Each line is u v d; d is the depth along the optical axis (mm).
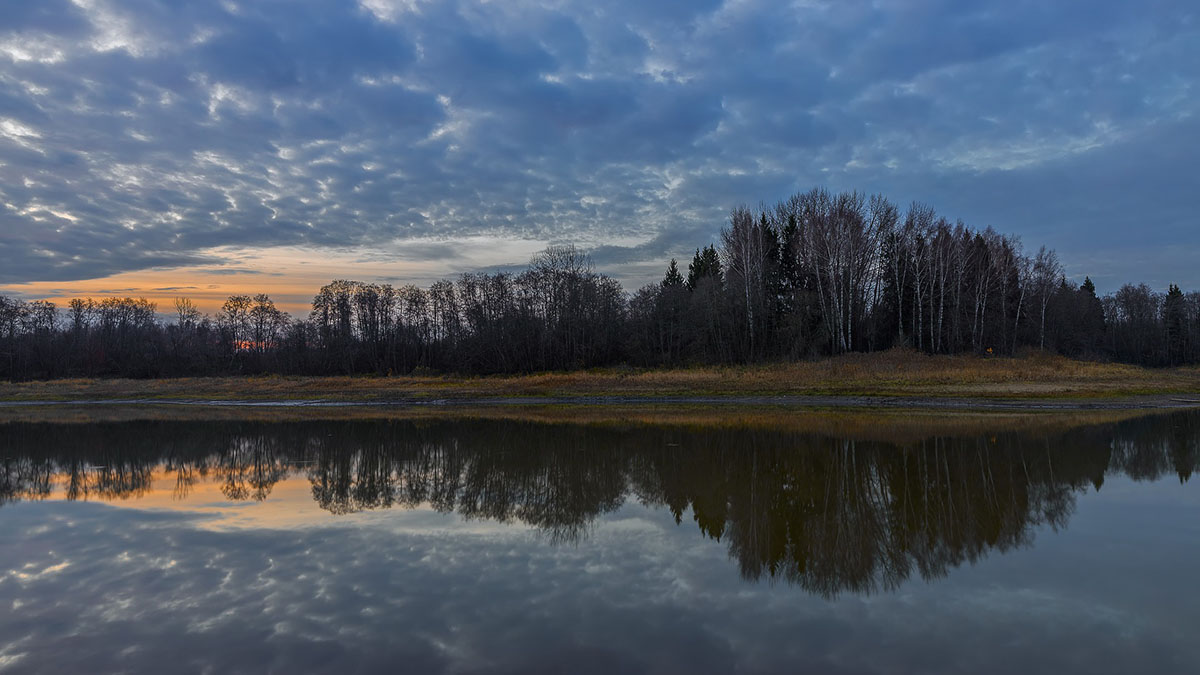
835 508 13047
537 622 7176
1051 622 7094
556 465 18797
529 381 50062
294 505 13680
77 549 10289
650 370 56875
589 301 66750
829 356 52281
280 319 92875
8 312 79188
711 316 58406
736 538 10875
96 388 59938
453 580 8664
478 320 70688
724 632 6895
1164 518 11828
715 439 23766
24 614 7543
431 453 21547
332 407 43938
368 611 7523
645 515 12680
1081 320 71938
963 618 7250
